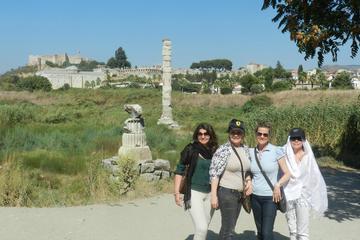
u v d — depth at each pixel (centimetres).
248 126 2252
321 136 2117
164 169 1275
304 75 10856
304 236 621
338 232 784
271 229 577
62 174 1375
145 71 15175
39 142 1897
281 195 593
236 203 571
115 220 842
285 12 923
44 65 19925
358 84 10094
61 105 5494
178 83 11962
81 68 19825
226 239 570
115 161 1202
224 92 10038
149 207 969
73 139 1992
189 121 3909
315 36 879
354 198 1097
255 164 587
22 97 6322
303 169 620
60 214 874
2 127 2195
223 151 566
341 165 1756
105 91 6856
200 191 583
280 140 2172
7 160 1374
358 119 1905
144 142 1292
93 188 1097
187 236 744
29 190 1071
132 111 1275
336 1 898
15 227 768
